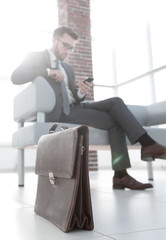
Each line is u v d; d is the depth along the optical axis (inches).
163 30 206.1
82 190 31.7
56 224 32.6
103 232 29.4
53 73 77.2
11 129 210.2
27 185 91.4
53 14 209.6
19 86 212.5
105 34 247.3
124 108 72.7
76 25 194.9
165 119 106.5
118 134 74.2
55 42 83.1
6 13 214.1
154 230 29.6
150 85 216.2
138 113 112.7
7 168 207.0
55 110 77.5
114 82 255.6
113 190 71.2
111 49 257.0
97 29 240.2
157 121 110.2
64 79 83.5
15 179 121.8
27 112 81.7
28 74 77.3
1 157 206.2
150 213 39.4
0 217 39.0
